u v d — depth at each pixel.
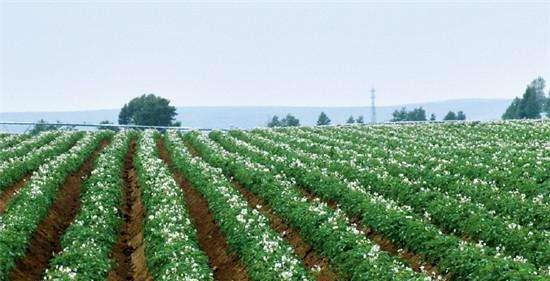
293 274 18.88
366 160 36.81
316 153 44.34
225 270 22.34
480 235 21.94
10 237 22.17
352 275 19.38
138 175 37.56
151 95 151.00
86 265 20.33
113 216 27.50
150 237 23.70
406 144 46.31
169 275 19.47
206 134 62.34
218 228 26.11
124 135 61.31
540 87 171.38
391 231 22.89
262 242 21.69
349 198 27.39
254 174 33.47
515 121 63.47
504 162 33.50
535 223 23.16
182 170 38.97
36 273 21.92
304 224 24.20
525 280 16.77
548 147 38.91
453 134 53.22
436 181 29.81
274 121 190.88
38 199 28.34
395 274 17.75
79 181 37.47
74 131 63.00
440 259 19.89
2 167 35.94
